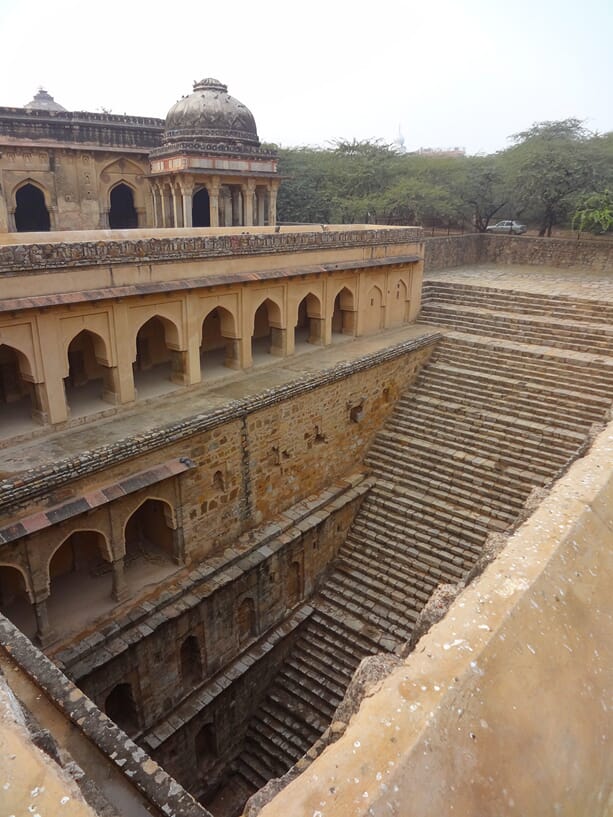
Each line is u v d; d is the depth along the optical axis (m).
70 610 9.75
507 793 2.72
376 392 15.14
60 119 19.81
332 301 15.12
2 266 8.77
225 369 13.20
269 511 12.54
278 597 12.20
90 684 8.97
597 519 4.96
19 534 8.05
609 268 23.36
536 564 4.10
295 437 12.77
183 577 10.69
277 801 2.51
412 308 18.31
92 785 3.48
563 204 27.25
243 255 12.31
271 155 20.75
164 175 19.69
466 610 3.61
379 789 2.53
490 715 2.99
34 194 21.38
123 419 10.66
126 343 10.68
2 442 9.40
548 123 31.09
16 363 11.05
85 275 9.82
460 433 14.67
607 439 7.12
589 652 3.64
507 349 16.22
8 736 2.96
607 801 3.01
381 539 13.45
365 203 26.67
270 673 11.95
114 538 9.58
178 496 10.43
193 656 10.88
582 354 15.63
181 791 4.04
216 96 20.20
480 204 31.11
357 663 11.73
